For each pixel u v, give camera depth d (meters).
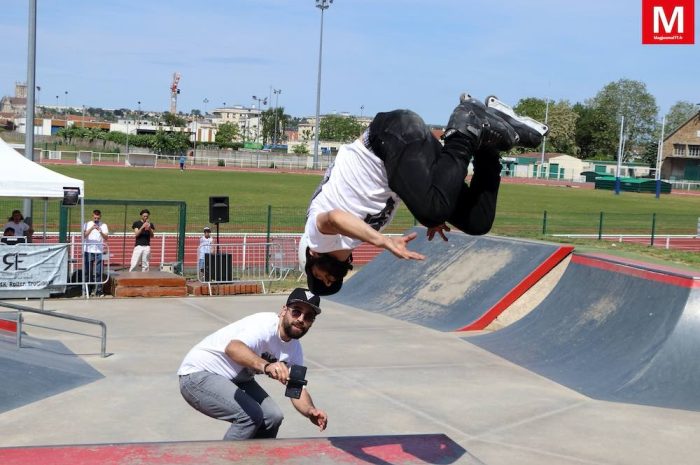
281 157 100.75
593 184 86.31
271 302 16.61
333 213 3.75
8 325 11.77
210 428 8.17
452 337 13.09
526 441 7.95
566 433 8.20
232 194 44.53
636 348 10.35
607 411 8.97
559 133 128.38
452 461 4.77
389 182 3.88
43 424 8.12
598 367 10.41
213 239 24.67
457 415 8.81
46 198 19.27
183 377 5.40
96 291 17.59
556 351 11.38
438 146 3.98
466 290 15.16
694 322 10.12
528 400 9.43
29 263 15.92
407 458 4.77
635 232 33.47
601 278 12.29
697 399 9.20
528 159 104.25
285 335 5.28
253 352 5.19
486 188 4.21
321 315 15.09
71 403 8.88
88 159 77.19
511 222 34.62
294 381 4.94
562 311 12.51
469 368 11.03
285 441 4.91
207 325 13.86
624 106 142.25
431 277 16.42
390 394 9.62
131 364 10.80
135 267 19.47
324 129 172.88
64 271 16.36
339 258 4.14
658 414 8.84
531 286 14.19
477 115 4.00
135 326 13.59
